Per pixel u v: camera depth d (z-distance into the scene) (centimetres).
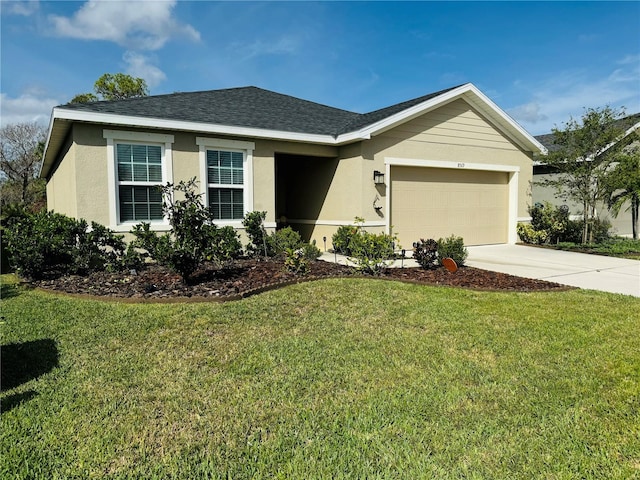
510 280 769
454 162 1242
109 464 246
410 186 1191
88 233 787
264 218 1016
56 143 1052
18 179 3141
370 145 1099
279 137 1031
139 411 303
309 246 992
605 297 640
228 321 499
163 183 926
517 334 468
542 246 1323
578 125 1289
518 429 283
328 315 529
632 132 1297
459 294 643
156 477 234
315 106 1409
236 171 1021
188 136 943
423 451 259
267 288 646
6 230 834
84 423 287
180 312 529
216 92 1266
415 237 1209
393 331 476
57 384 343
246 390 336
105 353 408
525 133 1336
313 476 236
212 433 278
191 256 658
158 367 378
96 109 841
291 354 408
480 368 380
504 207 1398
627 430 281
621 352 416
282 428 283
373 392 334
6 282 739
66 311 539
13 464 243
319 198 1262
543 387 343
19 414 296
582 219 1403
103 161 855
